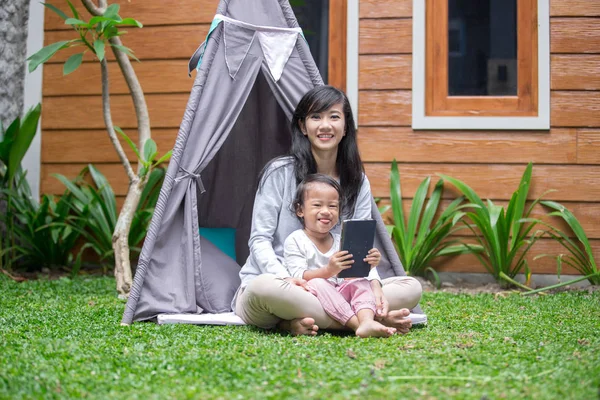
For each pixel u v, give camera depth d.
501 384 1.81
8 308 3.34
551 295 4.11
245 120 3.62
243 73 3.29
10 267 4.85
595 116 4.60
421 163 4.75
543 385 1.79
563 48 4.63
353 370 1.95
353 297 2.67
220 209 3.77
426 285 4.57
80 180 5.05
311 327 2.59
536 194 4.66
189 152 3.16
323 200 2.78
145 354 2.20
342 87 4.94
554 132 4.64
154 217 3.07
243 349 2.28
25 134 4.59
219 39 3.28
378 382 1.83
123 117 5.06
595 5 4.61
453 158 4.72
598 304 3.68
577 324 2.97
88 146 5.11
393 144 4.77
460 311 3.41
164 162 5.01
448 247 4.68
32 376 1.87
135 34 5.02
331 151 3.03
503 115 4.71
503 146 4.68
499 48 4.76
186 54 4.99
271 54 3.30
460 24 4.80
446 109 4.80
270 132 3.62
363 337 2.54
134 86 4.26
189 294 3.05
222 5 3.31
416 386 1.79
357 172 3.07
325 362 2.10
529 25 4.71
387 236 3.20
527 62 4.72
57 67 5.12
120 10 5.03
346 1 4.92
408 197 4.75
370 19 4.80
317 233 2.84
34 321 2.90
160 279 3.07
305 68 3.35
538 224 4.64
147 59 5.02
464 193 4.55
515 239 4.47
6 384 1.80
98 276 4.83
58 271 5.02
